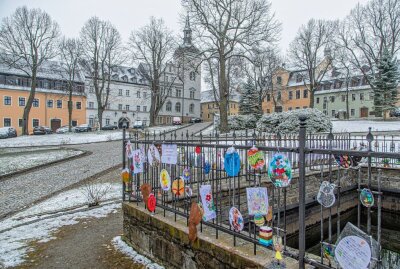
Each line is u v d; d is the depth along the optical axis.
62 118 57.62
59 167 15.88
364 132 25.39
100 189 10.14
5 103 52.28
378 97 38.28
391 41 41.00
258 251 3.30
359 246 2.52
